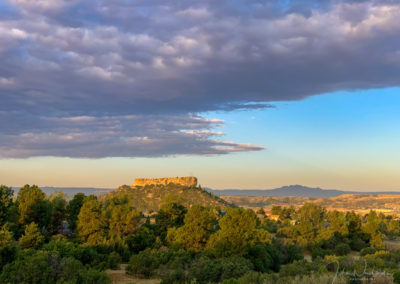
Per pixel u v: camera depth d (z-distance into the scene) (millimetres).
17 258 35469
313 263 40188
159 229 76312
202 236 57312
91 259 45000
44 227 62000
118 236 57688
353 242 86375
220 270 35188
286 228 86438
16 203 70812
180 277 35500
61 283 29859
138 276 40781
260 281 26547
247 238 52281
